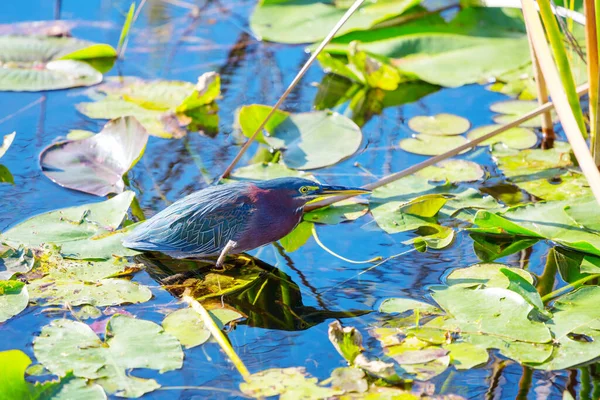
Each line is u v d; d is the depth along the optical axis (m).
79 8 17.45
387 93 14.80
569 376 7.48
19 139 12.61
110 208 10.44
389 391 7.29
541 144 12.80
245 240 9.92
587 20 9.71
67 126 13.02
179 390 7.32
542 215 10.26
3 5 17.31
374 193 11.30
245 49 16.14
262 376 7.54
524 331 8.09
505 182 11.64
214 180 11.66
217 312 8.65
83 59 15.30
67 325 8.16
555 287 9.09
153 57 15.71
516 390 7.30
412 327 8.32
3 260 9.38
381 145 12.80
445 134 12.96
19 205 10.80
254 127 12.70
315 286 9.30
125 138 11.84
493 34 15.78
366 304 8.88
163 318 8.54
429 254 9.95
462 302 8.64
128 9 17.52
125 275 9.47
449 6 16.81
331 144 12.53
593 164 8.22
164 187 11.48
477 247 10.09
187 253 9.91
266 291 9.22
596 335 7.98
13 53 15.16
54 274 9.23
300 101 14.29
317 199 10.21
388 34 15.81
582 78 13.67
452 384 7.38
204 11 17.64
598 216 10.04
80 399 7.02
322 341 8.20
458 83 14.34
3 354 7.14
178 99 14.07
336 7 16.89
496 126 13.05
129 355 7.70
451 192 11.26
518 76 15.05
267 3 17.22
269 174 11.69
